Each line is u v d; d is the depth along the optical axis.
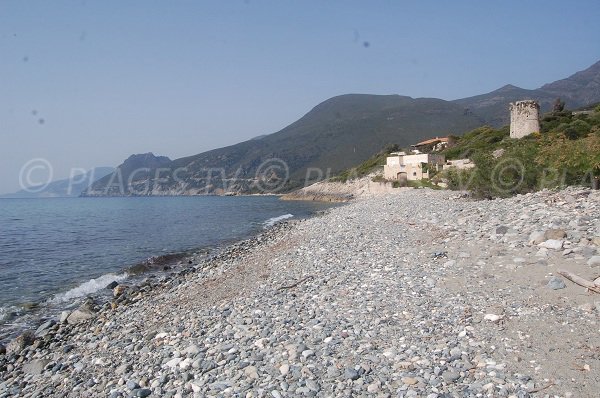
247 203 103.19
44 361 9.75
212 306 12.05
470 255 11.95
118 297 15.77
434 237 15.84
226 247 28.11
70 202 148.25
